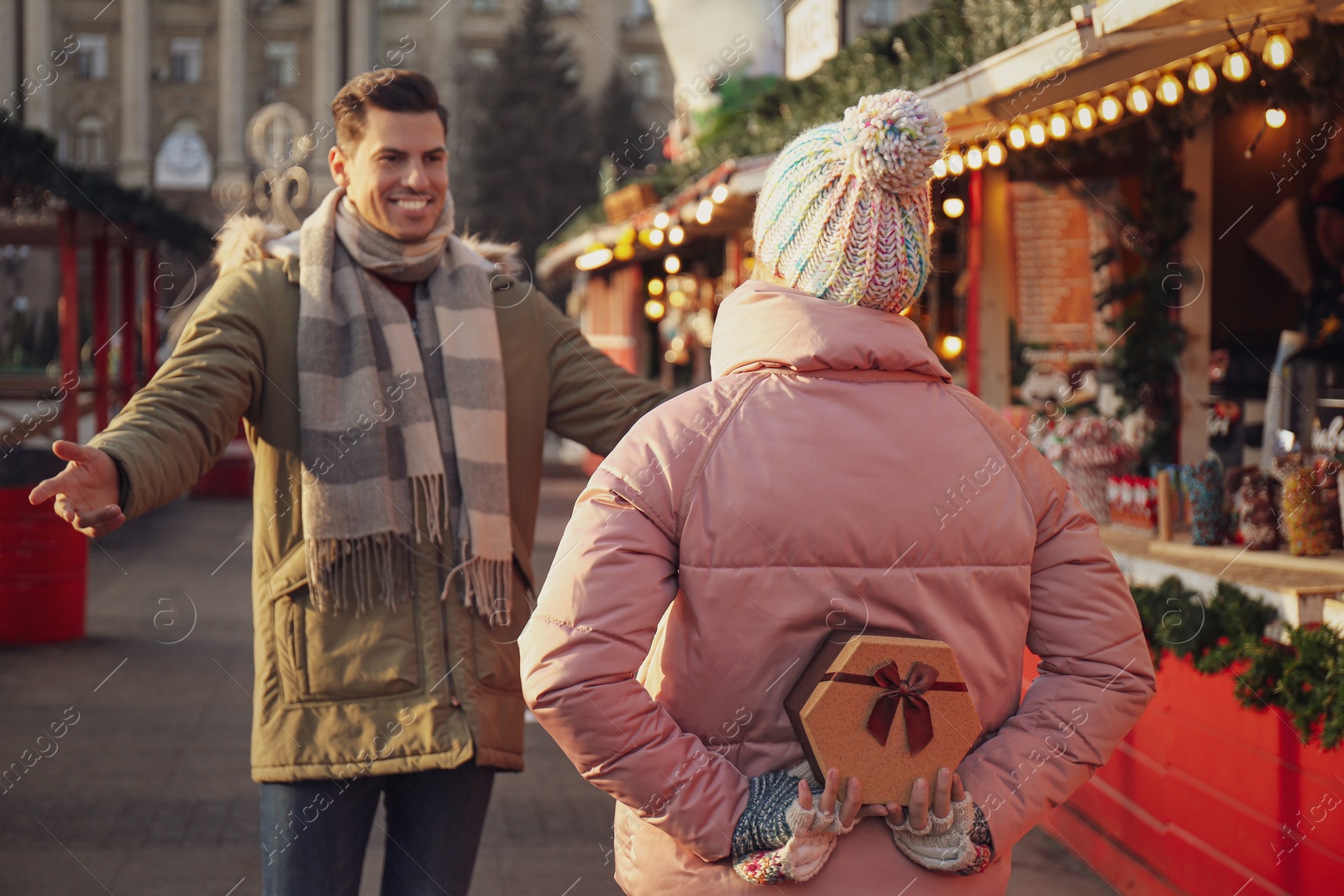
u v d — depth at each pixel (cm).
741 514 145
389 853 227
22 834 403
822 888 144
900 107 150
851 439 148
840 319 152
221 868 376
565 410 247
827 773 139
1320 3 313
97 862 379
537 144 3759
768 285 157
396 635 216
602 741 141
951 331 636
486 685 220
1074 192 540
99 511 185
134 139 5191
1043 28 371
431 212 231
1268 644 307
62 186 981
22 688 593
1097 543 161
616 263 1642
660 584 146
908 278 155
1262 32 338
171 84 5253
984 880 149
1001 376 557
